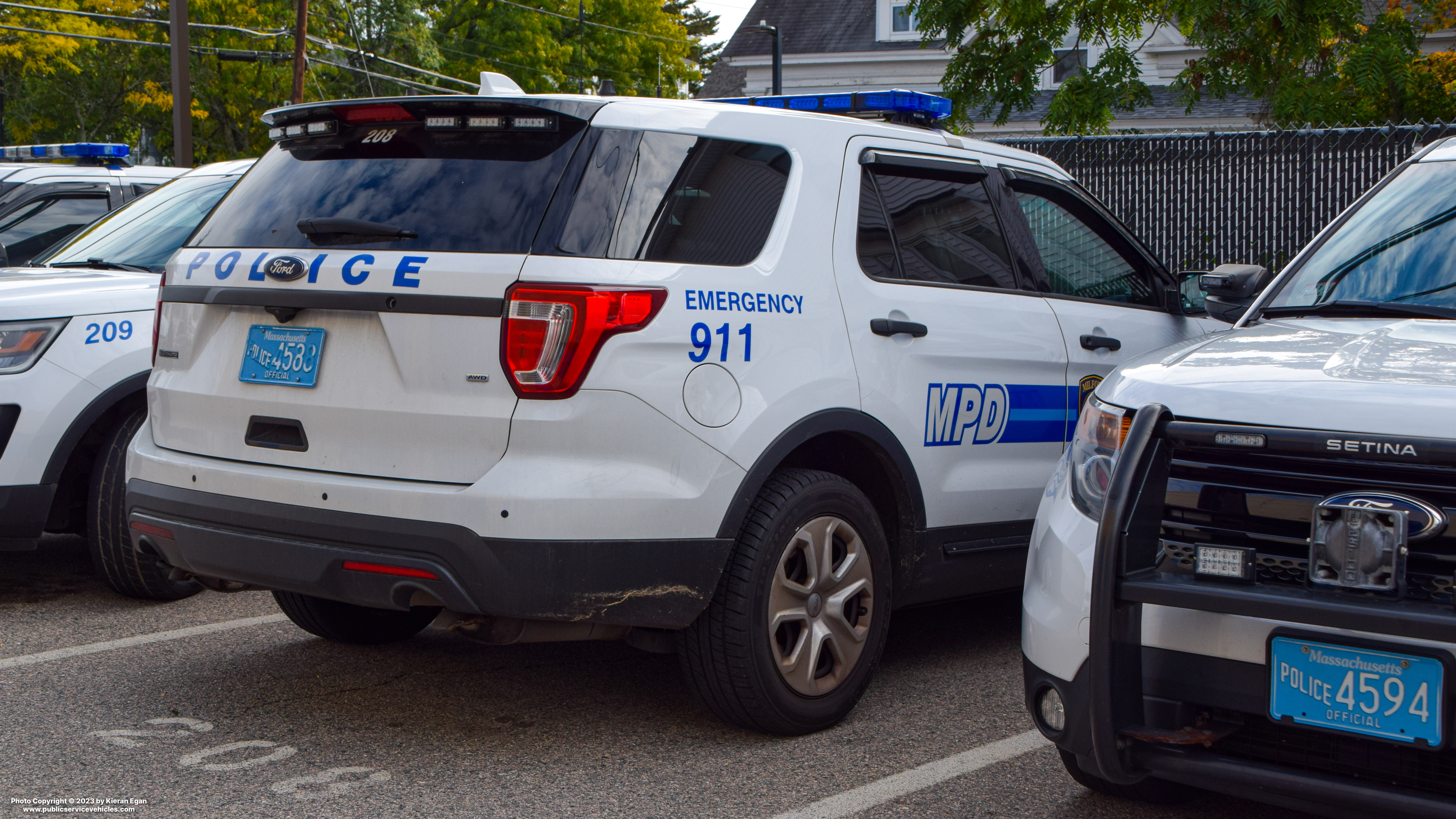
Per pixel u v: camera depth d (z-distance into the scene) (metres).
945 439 4.18
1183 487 2.74
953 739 3.82
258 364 3.61
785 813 3.25
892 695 4.27
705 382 3.47
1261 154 10.05
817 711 3.80
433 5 50.00
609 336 3.28
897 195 4.24
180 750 3.66
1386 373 2.65
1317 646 2.48
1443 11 15.30
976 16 13.52
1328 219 9.84
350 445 3.43
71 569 6.07
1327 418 2.55
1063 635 2.83
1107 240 5.12
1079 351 4.70
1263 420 2.62
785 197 3.85
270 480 3.49
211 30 41.53
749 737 3.82
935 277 4.27
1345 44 12.80
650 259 3.43
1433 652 2.36
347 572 3.36
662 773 3.52
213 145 46.00
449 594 3.24
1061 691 2.83
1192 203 10.33
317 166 3.77
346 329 3.46
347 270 3.43
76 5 39.38
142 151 40.97
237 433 3.65
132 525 3.89
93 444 5.34
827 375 3.77
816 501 3.75
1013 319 4.46
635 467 3.34
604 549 3.28
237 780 3.44
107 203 8.62
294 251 3.56
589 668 4.54
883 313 4.00
